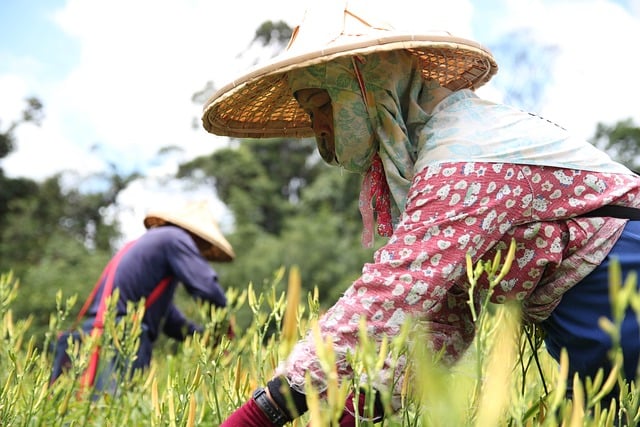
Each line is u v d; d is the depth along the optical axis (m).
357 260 19.41
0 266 24.41
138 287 3.98
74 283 18.16
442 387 0.98
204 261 4.13
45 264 19.17
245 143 31.19
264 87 2.28
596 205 1.76
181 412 1.94
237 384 1.90
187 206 4.68
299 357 1.65
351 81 1.88
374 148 1.97
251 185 28.16
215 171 30.41
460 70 2.15
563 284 1.78
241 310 10.10
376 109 1.89
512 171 1.72
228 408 2.02
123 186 30.88
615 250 1.77
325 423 1.16
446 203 1.70
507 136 1.75
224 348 2.02
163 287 4.07
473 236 1.67
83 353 2.41
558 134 1.81
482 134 1.76
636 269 1.75
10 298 2.66
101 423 2.52
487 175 1.71
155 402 2.06
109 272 4.03
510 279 1.76
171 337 4.28
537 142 1.76
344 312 1.68
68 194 30.19
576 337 1.80
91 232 30.27
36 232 27.14
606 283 1.76
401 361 1.66
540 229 1.73
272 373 2.04
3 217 29.19
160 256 4.06
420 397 1.51
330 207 24.23
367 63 1.87
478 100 1.87
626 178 1.84
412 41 1.79
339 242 19.94
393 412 1.72
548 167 1.75
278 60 1.88
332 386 1.13
